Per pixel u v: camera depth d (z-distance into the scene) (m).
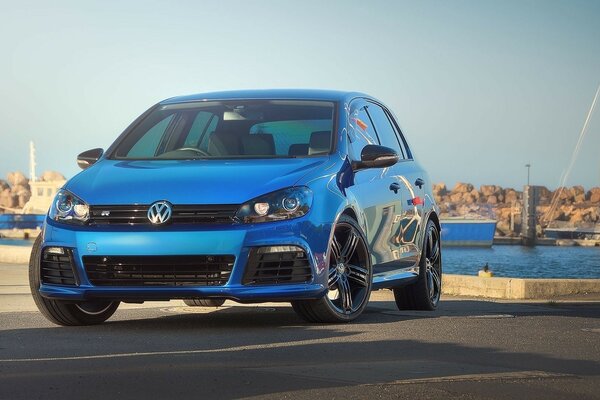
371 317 7.77
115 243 6.67
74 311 7.11
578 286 12.89
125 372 4.51
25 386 4.15
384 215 8.02
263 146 7.57
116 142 7.89
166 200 6.70
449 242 195.88
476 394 4.00
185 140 7.78
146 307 9.18
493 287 12.82
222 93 8.41
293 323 7.21
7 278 14.51
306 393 3.98
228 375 4.42
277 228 6.68
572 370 4.80
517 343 5.88
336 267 7.14
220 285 6.60
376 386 4.13
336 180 7.24
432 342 5.83
